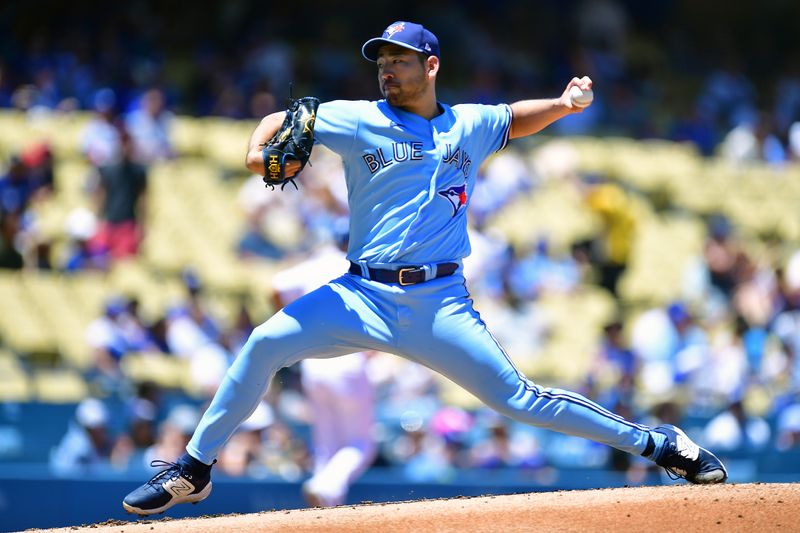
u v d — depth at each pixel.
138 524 17.23
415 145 16.03
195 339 39.44
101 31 61.12
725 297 49.50
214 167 50.75
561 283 47.47
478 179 50.62
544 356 44.81
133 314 39.16
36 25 60.84
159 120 49.47
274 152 15.83
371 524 16.33
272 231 45.94
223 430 17.06
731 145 60.44
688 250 53.22
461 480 33.75
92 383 37.62
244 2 65.62
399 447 36.53
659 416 38.41
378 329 16.34
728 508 16.45
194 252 46.88
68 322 42.09
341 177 45.41
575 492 18.06
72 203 46.62
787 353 44.25
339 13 69.19
